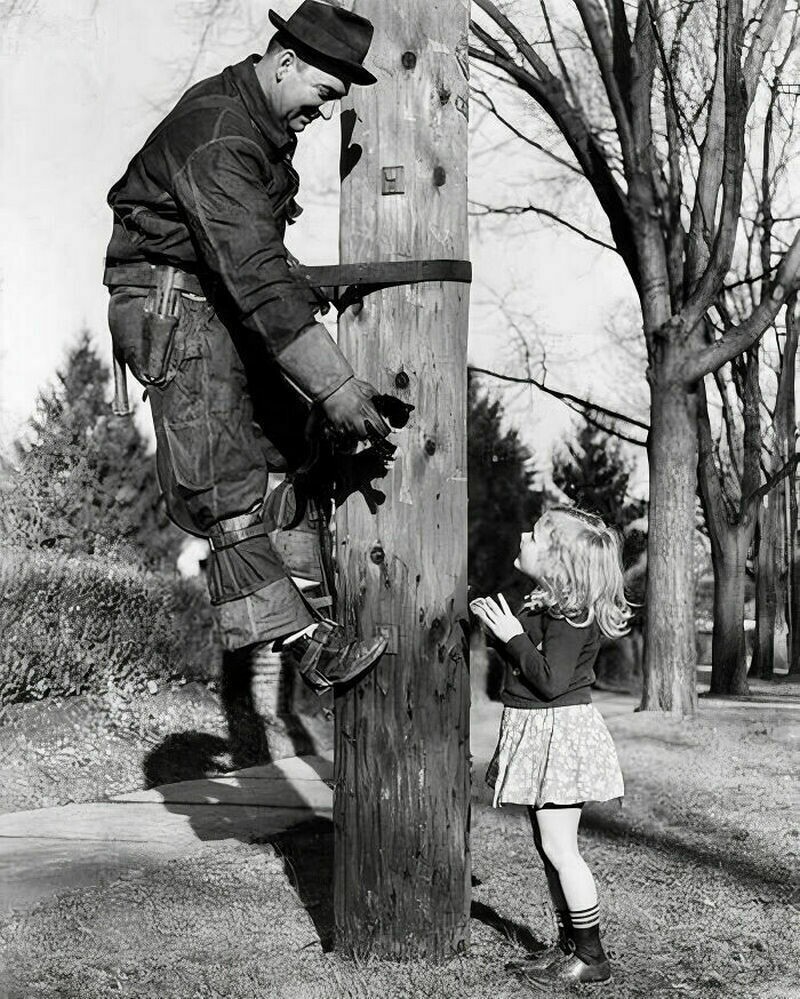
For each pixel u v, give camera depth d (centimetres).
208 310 329
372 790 402
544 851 399
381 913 402
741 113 1127
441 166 404
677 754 902
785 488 1962
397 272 395
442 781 403
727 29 1118
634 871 552
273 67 329
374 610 401
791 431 1742
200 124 318
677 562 1173
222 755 872
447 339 404
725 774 823
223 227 312
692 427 1188
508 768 401
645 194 1204
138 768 801
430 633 402
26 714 822
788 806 713
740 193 1145
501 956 410
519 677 407
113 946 437
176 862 565
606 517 1408
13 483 1005
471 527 1437
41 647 854
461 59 409
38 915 474
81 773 768
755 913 483
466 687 411
